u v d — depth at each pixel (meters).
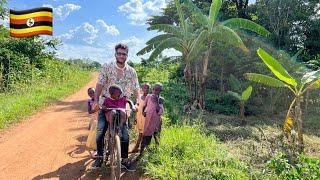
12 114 11.86
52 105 16.03
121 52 6.17
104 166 6.72
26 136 9.60
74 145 8.71
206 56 16.50
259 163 8.15
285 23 29.39
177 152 7.38
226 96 19.00
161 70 32.97
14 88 19.52
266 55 9.87
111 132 5.89
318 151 10.45
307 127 14.59
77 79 31.56
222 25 15.29
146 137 7.22
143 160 6.96
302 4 29.86
